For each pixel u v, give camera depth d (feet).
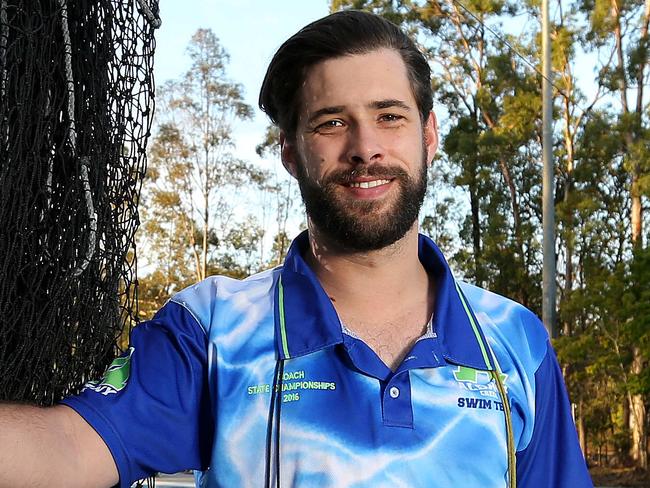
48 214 6.50
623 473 77.15
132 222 7.00
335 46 6.95
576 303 71.67
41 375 6.48
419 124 7.07
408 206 6.87
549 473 7.15
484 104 93.15
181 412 6.58
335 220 6.82
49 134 6.44
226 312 6.89
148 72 7.02
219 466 6.51
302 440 6.41
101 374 6.91
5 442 5.65
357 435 6.41
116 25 6.88
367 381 6.58
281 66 7.18
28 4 6.23
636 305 61.98
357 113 6.86
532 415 7.05
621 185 89.66
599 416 88.43
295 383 6.58
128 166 6.97
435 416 6.58
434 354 6.76
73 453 6.02
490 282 90.38
